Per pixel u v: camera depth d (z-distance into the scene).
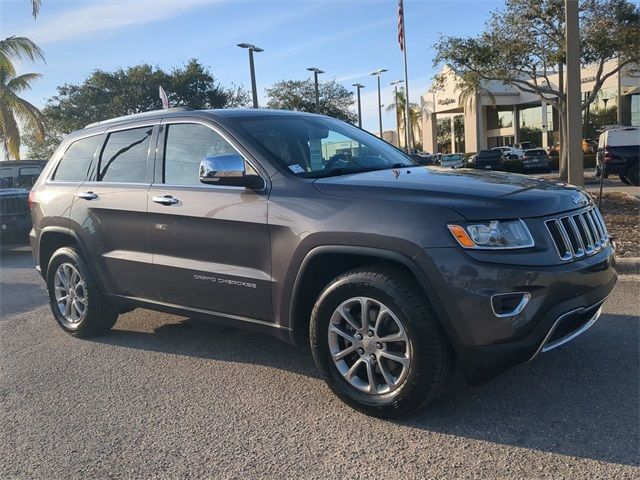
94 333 5.39
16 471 3.21
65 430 3.65
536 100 50.94
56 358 4.97
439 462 3.02
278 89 43.84
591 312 3.54
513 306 3.12
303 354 4.74
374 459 3.10
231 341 5.15
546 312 3.17
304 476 2.98
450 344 3.30
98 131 5.25
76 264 5.20
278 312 3.83
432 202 3.29
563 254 3.32
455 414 3.51
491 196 3.30
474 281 3.10
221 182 3.81
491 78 23.78
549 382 3.86
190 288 4.29
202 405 3.88
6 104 24.44
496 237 3.15
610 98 48.75
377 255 3.32
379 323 3.41
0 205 12.41
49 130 36.78
